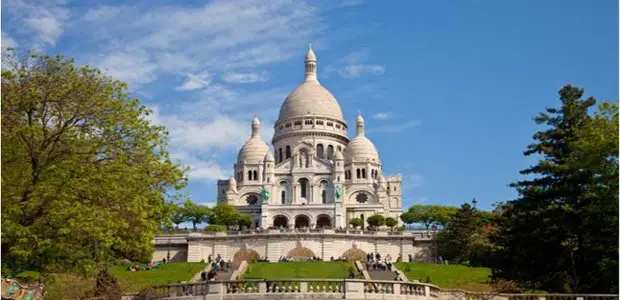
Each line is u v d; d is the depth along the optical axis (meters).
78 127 48.97
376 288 48.81
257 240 126.69
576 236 68.56
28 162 47.62
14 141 46.59
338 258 125.44
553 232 67.88
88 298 54.72
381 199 195.50
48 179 46.59
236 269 102.06
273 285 48.28
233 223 165.88
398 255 130.25
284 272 97.88
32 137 46.66
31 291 43.66
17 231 43.28
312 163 199.12
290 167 199.75
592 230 66.44
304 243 126.00
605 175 60.94
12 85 46.78
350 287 47.84
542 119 76.44
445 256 123.69
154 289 51.81
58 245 45.34
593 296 52.47
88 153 48.66
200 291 48.78
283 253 125.31
